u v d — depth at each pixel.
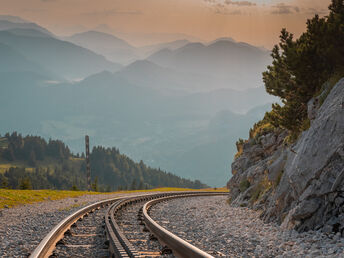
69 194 53.16
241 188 32.69
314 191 13.84
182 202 40.59
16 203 33.19
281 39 22.45
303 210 13.84
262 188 26.92
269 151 31.50
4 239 13.99
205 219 22.05
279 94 24.95
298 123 22.83
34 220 21.08
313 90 21.19
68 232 14.40
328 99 16.45
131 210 27.81
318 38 19.47
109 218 18.84
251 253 10.93
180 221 20.98
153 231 14.11
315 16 19.91
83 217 21.44
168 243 10.88
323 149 14.35
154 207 32.09
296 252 10.62
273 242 12.55
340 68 18.62
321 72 20.22
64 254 10.55
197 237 14.30
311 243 11.45
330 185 13.21
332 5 19.75
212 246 12.05
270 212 18.62
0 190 42.59
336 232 12.09
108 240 11.80
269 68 26.02
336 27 18.30
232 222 19.94
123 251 8.92
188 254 8.66
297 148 18.39
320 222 13.17
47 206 31.80
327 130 14.61
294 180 15.75
